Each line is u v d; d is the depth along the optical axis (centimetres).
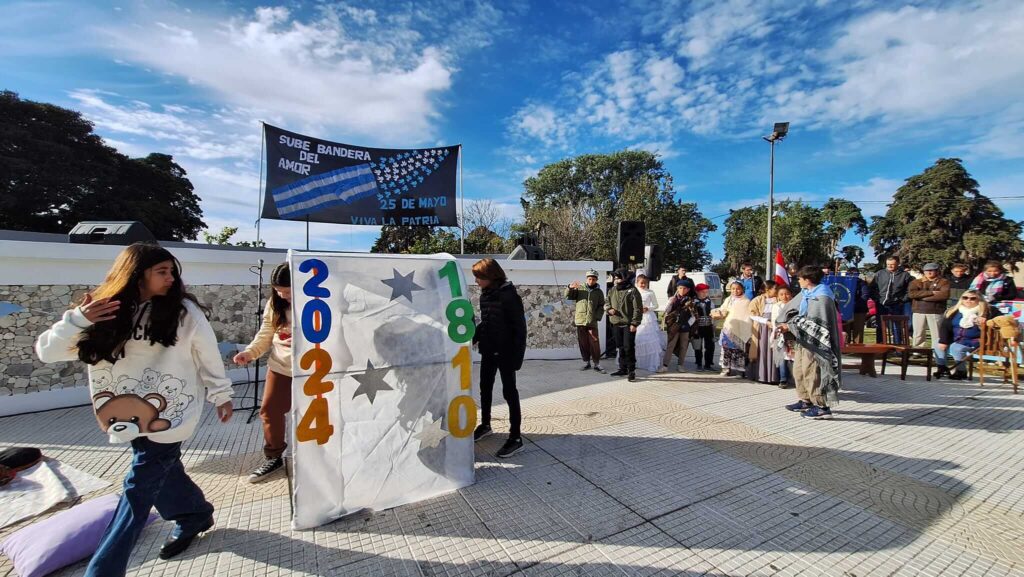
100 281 536
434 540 256
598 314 738
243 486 323
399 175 886
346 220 853
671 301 749
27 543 231
